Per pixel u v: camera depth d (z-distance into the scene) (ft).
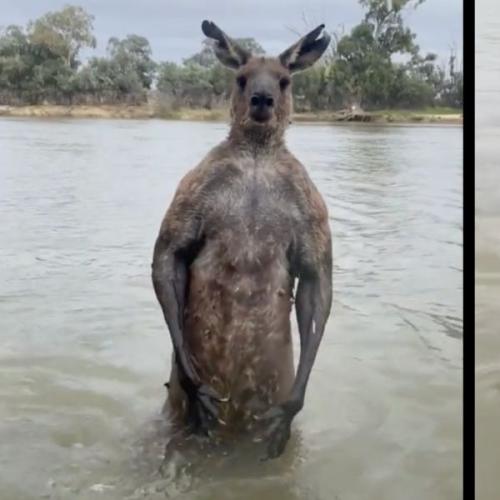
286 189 5.36
